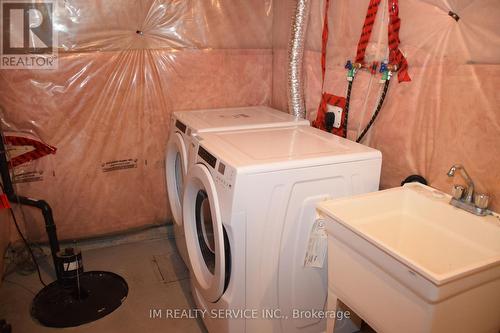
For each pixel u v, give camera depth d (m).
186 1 2.36
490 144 1.26
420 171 1.55
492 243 1.18
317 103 2.18
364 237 1.12
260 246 1.44
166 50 2.39
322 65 2.07
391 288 1.08
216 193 1.44
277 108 2.70
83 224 2.51
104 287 2.20
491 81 1.23
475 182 1.32
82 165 2.40
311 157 1.47
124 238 2.69
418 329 1.01
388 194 1.43
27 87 2.16
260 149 1.58
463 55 1.32
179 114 2.32
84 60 2.23
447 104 1.40
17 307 2.03
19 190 2.29
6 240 2.30
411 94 1.55
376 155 1.57
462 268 0.94
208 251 1.76
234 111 2.47
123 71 2.33
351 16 1.82
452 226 1.30
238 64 2.60
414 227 1.40
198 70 2.50
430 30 1.43
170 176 2.34
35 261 2.28
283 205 1.43
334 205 1.33
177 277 2.31
